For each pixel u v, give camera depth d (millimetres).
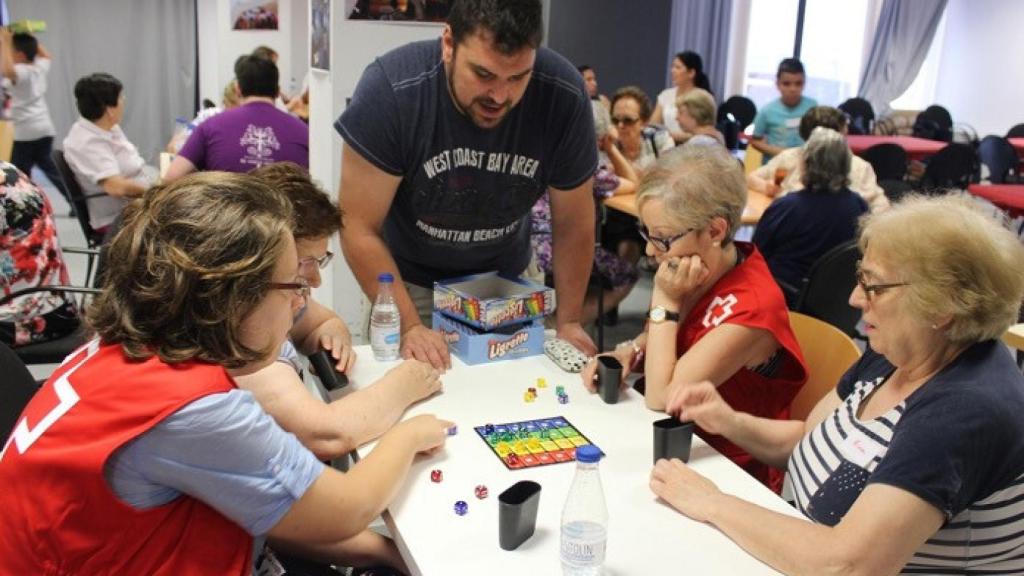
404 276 2316
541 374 1882
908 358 1286
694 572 1164
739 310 1705
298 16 6789
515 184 2072
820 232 3439
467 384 1811
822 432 1467
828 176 3398
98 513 1013
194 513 1077
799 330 2035
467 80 1740
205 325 1046
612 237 4676
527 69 1719
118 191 4426
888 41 9562
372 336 1968
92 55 8562
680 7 9234
